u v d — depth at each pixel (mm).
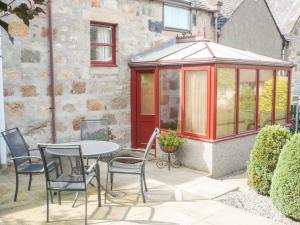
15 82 6797
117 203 5004
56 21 7281
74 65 7656
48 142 7371
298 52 15094
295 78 15008
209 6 11023
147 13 9031
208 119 6887
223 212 4777
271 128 5812
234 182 6676
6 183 5809
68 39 7504
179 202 5121
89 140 6312
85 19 7754
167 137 7035
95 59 8258
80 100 7824
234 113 7457
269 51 13781
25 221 4301
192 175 6699
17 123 6883
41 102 7203
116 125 8570
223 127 7180
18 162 5129
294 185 4531
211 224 4352
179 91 7492
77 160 5383
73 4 7516
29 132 7074
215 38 11141
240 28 12344
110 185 5785
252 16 12820
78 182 4309
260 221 4508
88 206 4844
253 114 8172
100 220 4371
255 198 5594
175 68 7516
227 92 7195
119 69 8516
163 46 9500
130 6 8602
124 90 8672
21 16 1976
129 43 8688
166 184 6020
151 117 8664
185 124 7418
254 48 13078
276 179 4895
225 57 7035
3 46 6566
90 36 8094
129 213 4633
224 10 12320
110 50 8523
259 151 5738
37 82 7113
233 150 7379
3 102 6551
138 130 8844
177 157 7488
